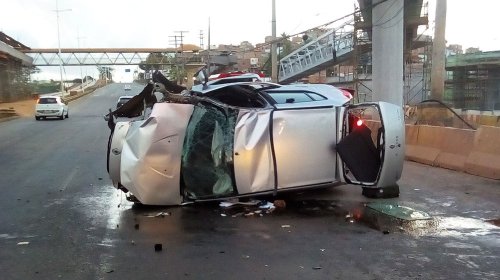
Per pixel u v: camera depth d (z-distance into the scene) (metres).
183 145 7.29
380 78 18.25
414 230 6.26
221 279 4.67
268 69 48.41
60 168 11.95
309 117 7.50
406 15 29.77
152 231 6.32
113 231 6.36
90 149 16.09
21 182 10.05
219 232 6.25
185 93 8.04
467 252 5.39
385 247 5.58
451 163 10.95
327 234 6.11
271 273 4.81
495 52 39.75
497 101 37.69
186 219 6.87
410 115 25.38
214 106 7.43
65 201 8.23
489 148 10.12
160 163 7.19
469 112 26.56
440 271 4.82
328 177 7.63
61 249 5.64
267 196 7.99
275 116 7.31
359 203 7.73
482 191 8.58
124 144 7.53
